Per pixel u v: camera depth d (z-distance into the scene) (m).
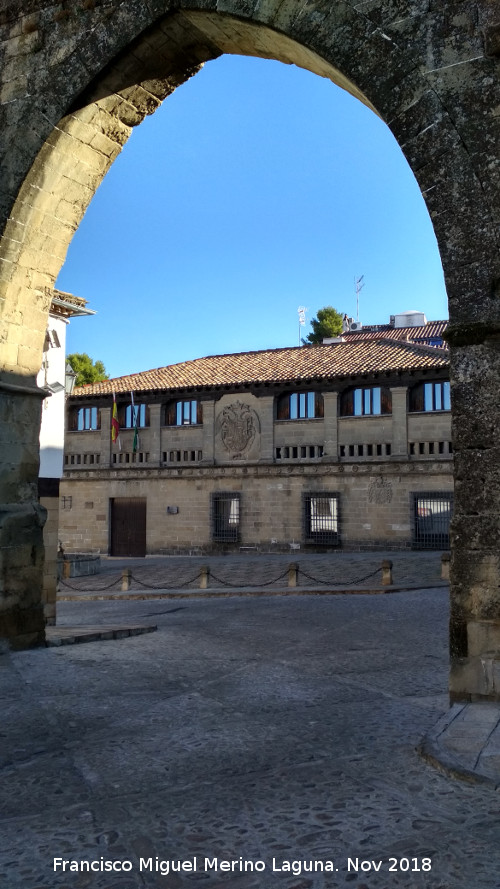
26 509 10.25
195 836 4.24
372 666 9.31
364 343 36.81
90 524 38.28
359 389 33.59
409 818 4.37
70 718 6.75
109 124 9.95
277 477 34.47
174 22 8.81
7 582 9.93
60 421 14.88
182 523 36.31
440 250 6.97
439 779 4.97
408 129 7.20
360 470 32.78
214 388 35.88
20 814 4.62
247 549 34.75
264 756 5.64
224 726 6.48
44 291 10.55
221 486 35.66
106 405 38.53
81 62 9.38
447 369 31.30
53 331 15.11
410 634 12.20
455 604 6.66
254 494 34.91
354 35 7.59
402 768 5.25
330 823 4.35
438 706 7.17
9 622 9.95
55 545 14.10
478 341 6.73
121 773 5.31
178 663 9.41
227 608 17.22
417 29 7.28
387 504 32.22
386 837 4.14
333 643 11.24
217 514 35.78
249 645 11.02
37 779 5.21
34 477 10.48
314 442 34.06
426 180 7.08
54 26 9.66
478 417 6.69
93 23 9.35
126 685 8.08
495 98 6.87
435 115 7.09
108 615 17.05
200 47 9.30
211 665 9.30
